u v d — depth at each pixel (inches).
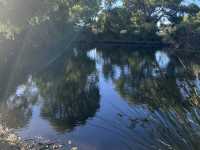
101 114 504.1
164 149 134.1
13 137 388.8
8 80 823.1
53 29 1453.0
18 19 967.6
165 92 148.6
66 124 463.8
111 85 786.8
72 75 1006.4
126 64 1323.8
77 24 2508.6
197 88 132.4
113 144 364.2
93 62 1440.7
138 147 152.3
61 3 1455.5
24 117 501.4
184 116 131.0
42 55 1280.8
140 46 2464.3
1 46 1106.7
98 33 2672.2
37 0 979.3
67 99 647.8
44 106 580.4
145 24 2516.0
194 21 2079.2
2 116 501.7
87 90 746.8
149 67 1039.6
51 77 941.2
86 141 390.6
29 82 826.8
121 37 2647.6
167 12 2659.9
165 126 134.1
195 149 123.6
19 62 1084.5
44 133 422.9
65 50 1796.3
